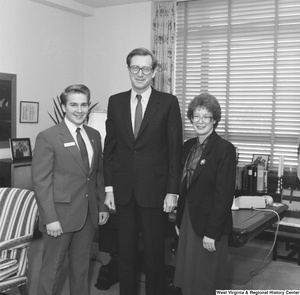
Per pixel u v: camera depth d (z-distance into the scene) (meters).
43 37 5.54
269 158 5.15
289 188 4.78
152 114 2.54
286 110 5.10
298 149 4.78
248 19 5.25
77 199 2.60
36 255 4.21
